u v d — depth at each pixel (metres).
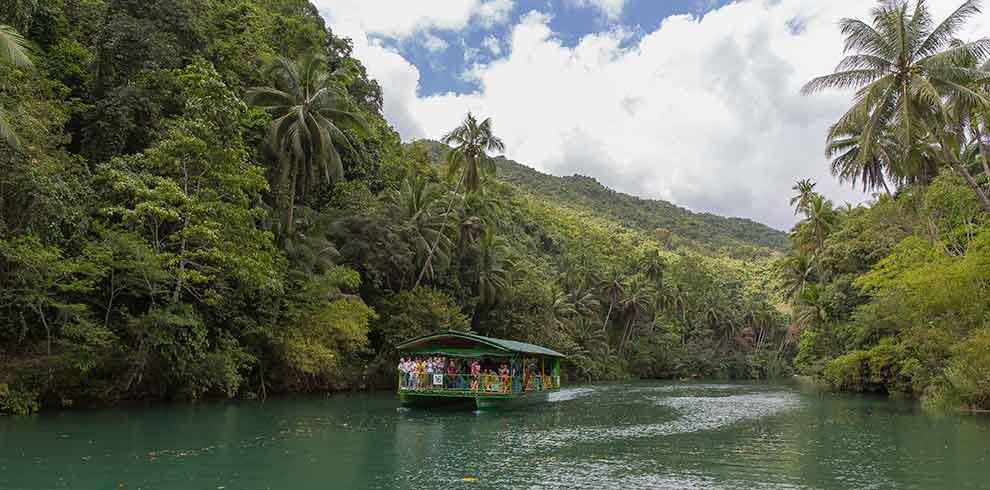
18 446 18.03
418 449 19.81
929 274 31.05
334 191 50.22
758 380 93.44
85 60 34.53
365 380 45.53
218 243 28.38
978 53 27.09
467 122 53.59
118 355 27.58
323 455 18.20
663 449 20.69
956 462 18.23
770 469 17.27
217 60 42.69
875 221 48.19
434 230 52.69
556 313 78.69
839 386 55.88
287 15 63.94
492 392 32.38
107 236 25.38
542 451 19.95
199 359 30.33
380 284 47.81
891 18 28.34
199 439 20.23
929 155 40.91
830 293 50.75
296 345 35.16
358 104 63.62
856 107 29.22
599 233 155.75
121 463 16.17
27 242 21.84
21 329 24.48
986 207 30.83
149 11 37.44
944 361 34.88
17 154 21.45
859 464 18.02
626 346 98.50
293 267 38.62
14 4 23.27
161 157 28.42
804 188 68.56
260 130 40.78
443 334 33.47
